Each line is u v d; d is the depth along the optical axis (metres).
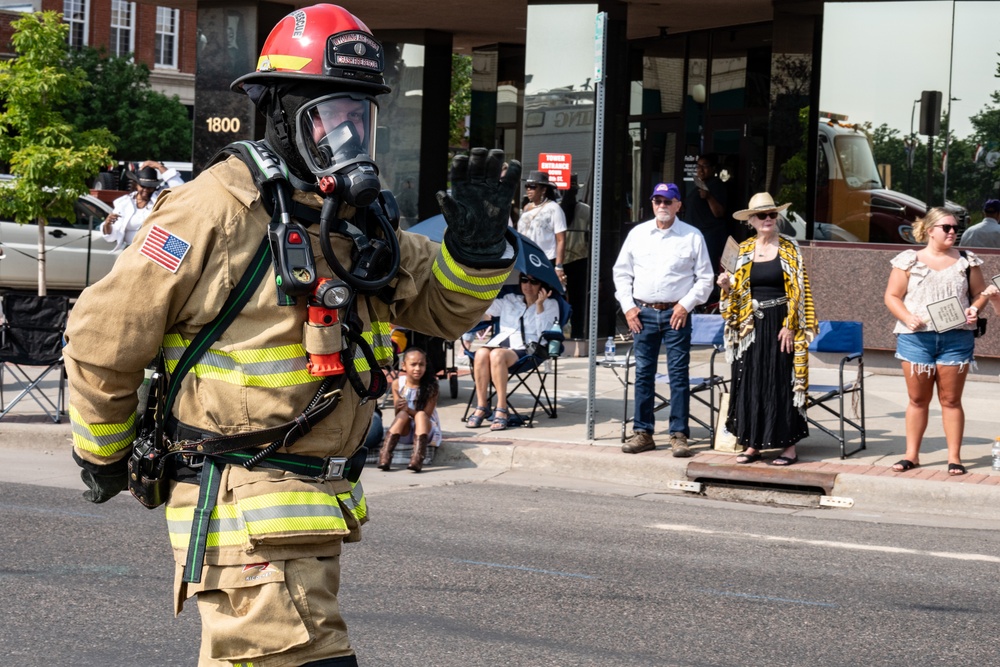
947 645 5.51
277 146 3.02
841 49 14.69
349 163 2.89
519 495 9.04
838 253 14.58
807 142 14.88
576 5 15.05
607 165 15.08
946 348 9.18
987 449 10.16
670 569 6.77
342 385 3.00
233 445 2.93
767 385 9.39
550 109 15.25
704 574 6.68
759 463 9.57
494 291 3.27
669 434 10.37
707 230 17.03
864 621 5.85
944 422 9.30
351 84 2.96
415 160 17.91
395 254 3.07
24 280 19.20
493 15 16.56
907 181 14.52
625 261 10.05
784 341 9.35
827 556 7.21
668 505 8.84
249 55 16.02
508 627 5.60
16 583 6.16
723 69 17.08
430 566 6.68
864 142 14.67
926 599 6.28
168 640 5.32
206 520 2.91
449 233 3.18
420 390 9.95
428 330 3.36
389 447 9.95
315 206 2.99
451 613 5.80
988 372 14.06
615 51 15.06
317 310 2.91
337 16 3.01
